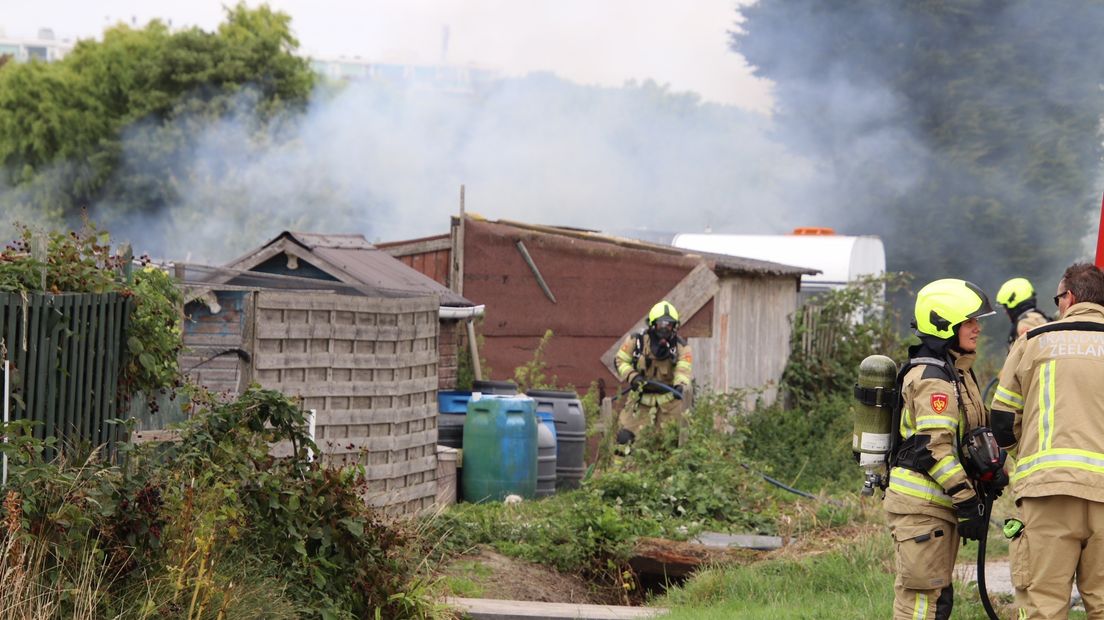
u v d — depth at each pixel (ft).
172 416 79.30
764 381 164.86
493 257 152.05
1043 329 53.31
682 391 119.65
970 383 55.77
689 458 109.09
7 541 50.24
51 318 58.85
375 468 98.12
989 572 78.23
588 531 90.79
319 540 65.16
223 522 59.06
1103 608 51.70
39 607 48.67
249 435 63.62
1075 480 50.44
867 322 179.83
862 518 100.17
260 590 58.59
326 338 94.94
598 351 152.05
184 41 444.96
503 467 108.37
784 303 171.94
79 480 54.95
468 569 84.12
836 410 153.07
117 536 55.72
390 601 65.51
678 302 148.97
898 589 56.65
